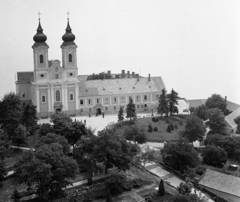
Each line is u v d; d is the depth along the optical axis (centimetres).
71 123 12219
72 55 16825
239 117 15812
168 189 10062
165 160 11812
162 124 16075
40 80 16525
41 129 12256
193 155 11725
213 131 15038
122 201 9269
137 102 18438
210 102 17825
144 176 10881
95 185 9894
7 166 10994
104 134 10431
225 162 12450
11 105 13712
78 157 11406
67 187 9769
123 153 10231
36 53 16288
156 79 19200
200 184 10525
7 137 12150
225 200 9619
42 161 8812
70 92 17088
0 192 9488
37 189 9131
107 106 17975
